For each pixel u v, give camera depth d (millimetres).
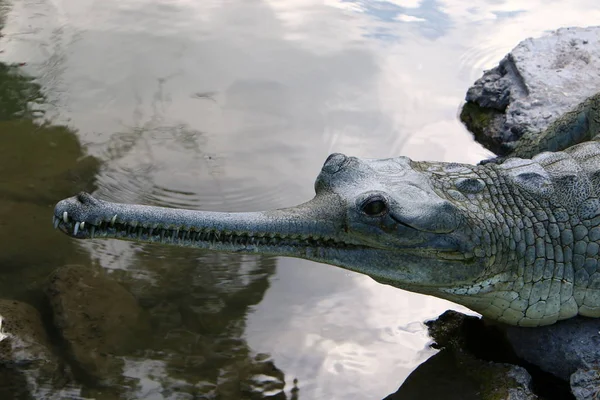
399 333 5191
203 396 4711
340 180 4848
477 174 5074
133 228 4504
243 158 6652
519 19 8508
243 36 8211
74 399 4652
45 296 5297
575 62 7270
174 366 4902
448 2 8859
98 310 5188
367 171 4898
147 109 7203
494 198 4953
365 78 7605
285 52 7965
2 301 5152
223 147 6773
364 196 4613
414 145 6805
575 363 4867
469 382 4805
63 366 4852
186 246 4574
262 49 8016
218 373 4875
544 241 4898
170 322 5230
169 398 4691
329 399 4719
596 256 4934
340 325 5258
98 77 7586
